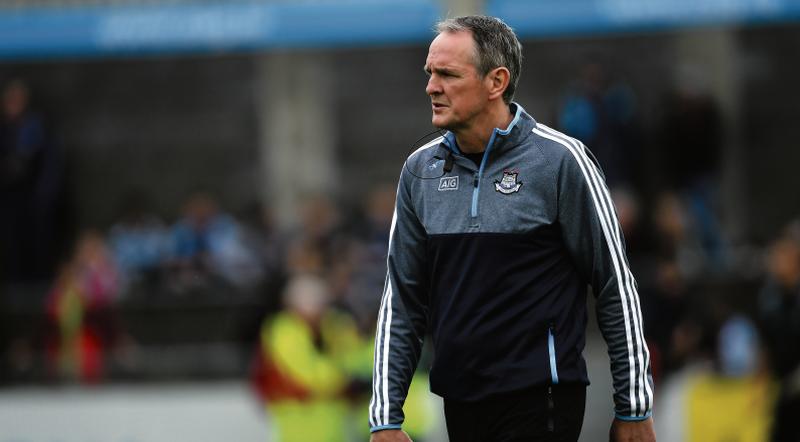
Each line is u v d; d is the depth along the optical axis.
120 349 33.16
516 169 12.05
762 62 46.47
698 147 39.03
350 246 34.59
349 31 38.59
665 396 29.75
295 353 27.94
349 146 48.84
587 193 11.94
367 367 28.52
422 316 12.85
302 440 28.03
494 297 12.04
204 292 34.75
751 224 43.97
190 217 38.03
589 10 37.62
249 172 49.16
